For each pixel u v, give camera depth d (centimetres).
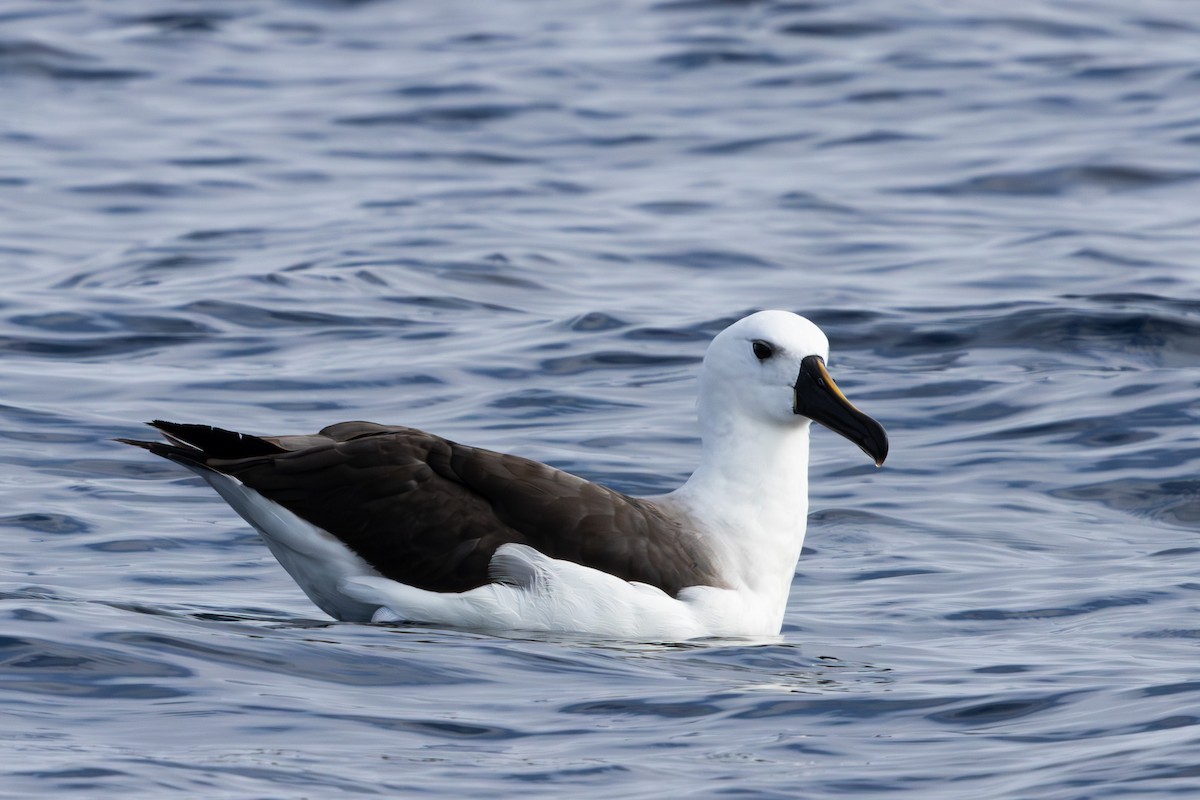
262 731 838
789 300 2044
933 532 1356
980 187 2650
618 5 4050
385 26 3919
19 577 1169
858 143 2941
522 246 2311
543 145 2962
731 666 1016
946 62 3469
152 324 1939
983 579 1238
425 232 2388
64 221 2467
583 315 1972
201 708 866
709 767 801
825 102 3206
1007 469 1502
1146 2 4044
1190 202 2523
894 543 1334
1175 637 1078
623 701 919
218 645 971
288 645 988
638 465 1492
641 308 2028
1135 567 1257
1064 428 1591
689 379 1764
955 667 1012
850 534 1357
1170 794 739
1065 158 2762
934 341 1883
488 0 4169
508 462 1134
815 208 2534
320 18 3991
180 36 3775
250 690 902
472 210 2523
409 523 1102
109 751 793
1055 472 1490
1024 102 3162
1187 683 935
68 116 3134
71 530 1302
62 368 1764
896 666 1020
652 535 1127
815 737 855
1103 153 2780
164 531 1320
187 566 1241
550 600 1088
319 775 773
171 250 2303
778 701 922
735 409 1177
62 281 2131
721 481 1175
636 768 798
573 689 943
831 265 2228
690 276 2189
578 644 1057
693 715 895
